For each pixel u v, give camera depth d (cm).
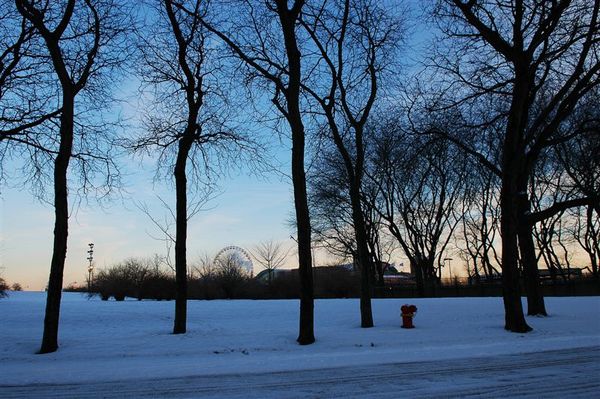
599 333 1645
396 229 5172
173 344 1527
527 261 2248
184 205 1814
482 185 4731
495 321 2033
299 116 1602
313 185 4769
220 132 1928
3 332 1850
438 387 851
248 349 1432
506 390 815
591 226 5025
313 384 905
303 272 1543
